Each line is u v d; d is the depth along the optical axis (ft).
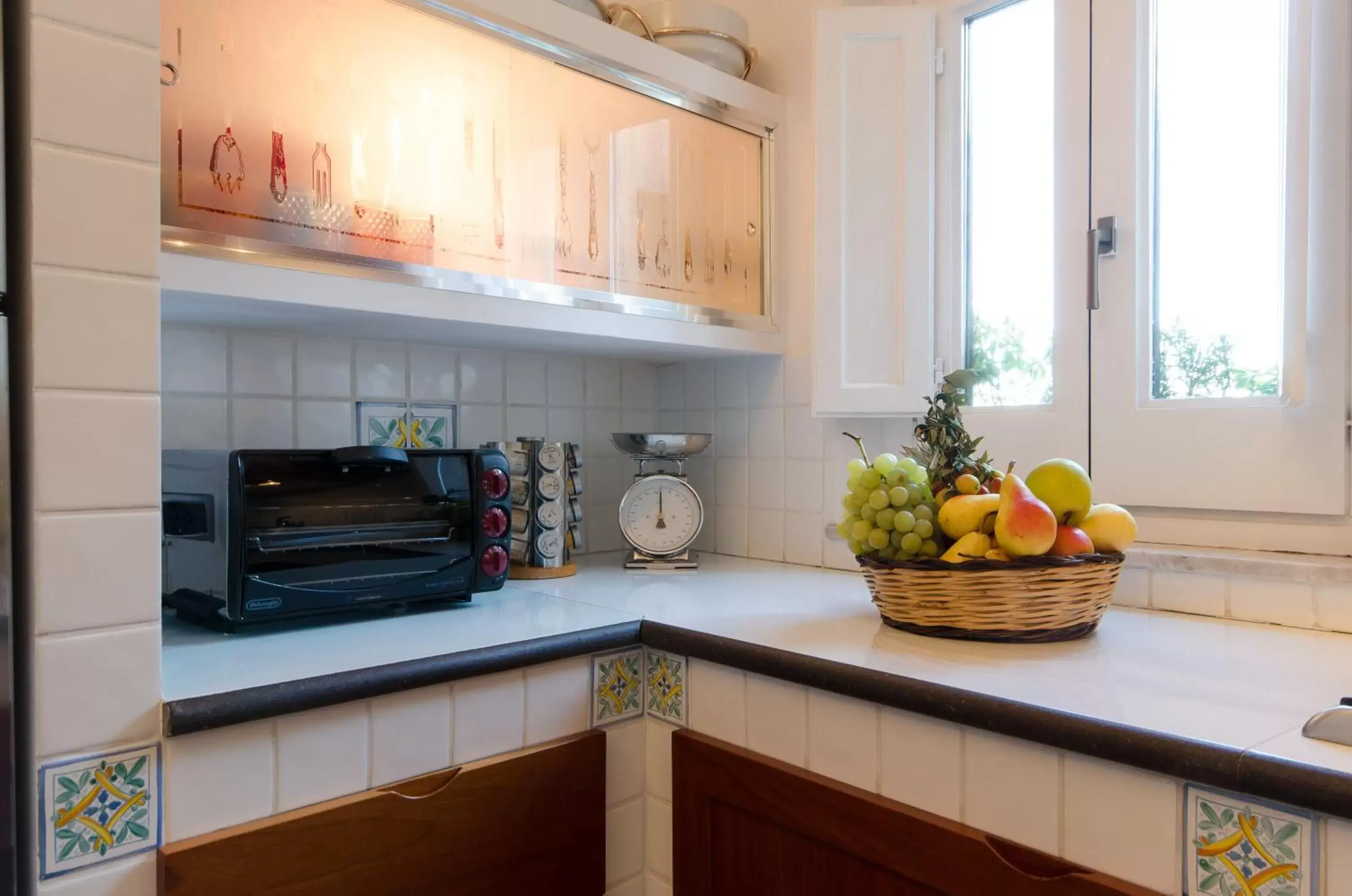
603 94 4.98
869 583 3.97
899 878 3.07
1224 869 2.38
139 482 2.72
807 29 5.82
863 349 5.33
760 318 5.81
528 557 5.32
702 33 5.54
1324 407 4.08
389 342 5.29
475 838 3.43
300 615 3.80
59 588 2.57
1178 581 4.25
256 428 4.75
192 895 2.76
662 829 4.05
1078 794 2.67
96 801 2.63
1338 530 4.07
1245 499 4.30
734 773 3.63
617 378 6.55
